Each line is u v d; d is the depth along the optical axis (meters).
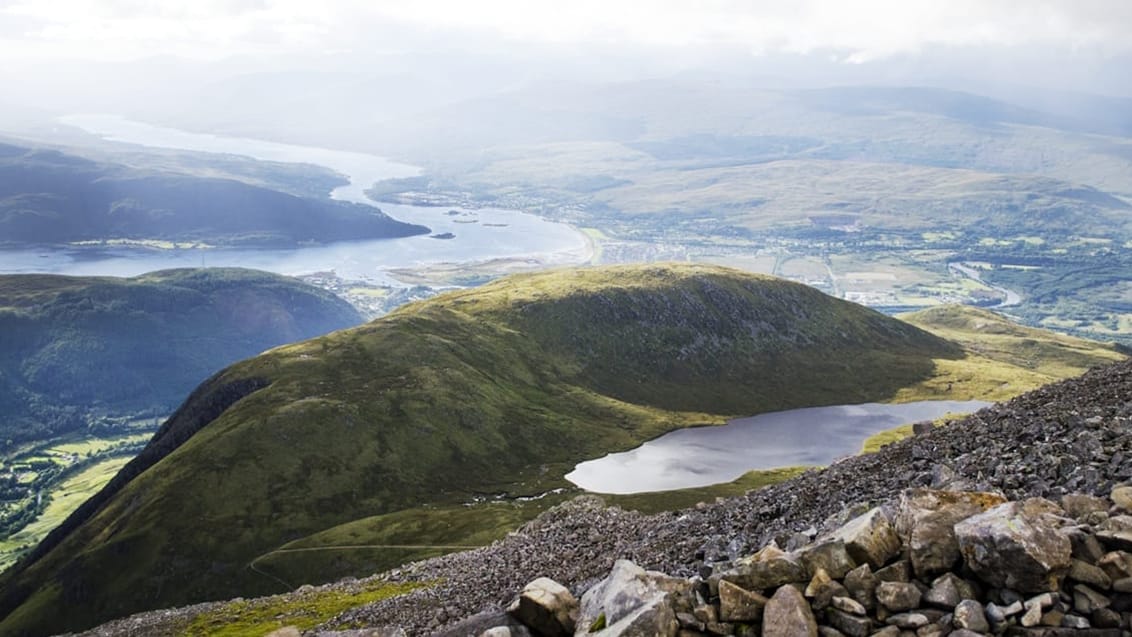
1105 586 14.41
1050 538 14.84
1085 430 26.69
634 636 15.88
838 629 15.52
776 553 18.03
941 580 15.40
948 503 17.36
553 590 20.73
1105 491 20.05
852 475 36.16
